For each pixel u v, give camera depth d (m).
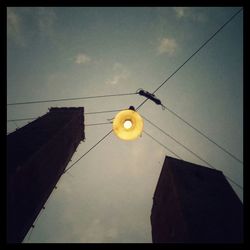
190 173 14.35
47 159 13.05
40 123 16.44
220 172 15.53
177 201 12.10
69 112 19.34
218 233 10.52
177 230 11.59
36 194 12.09
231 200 12.80
